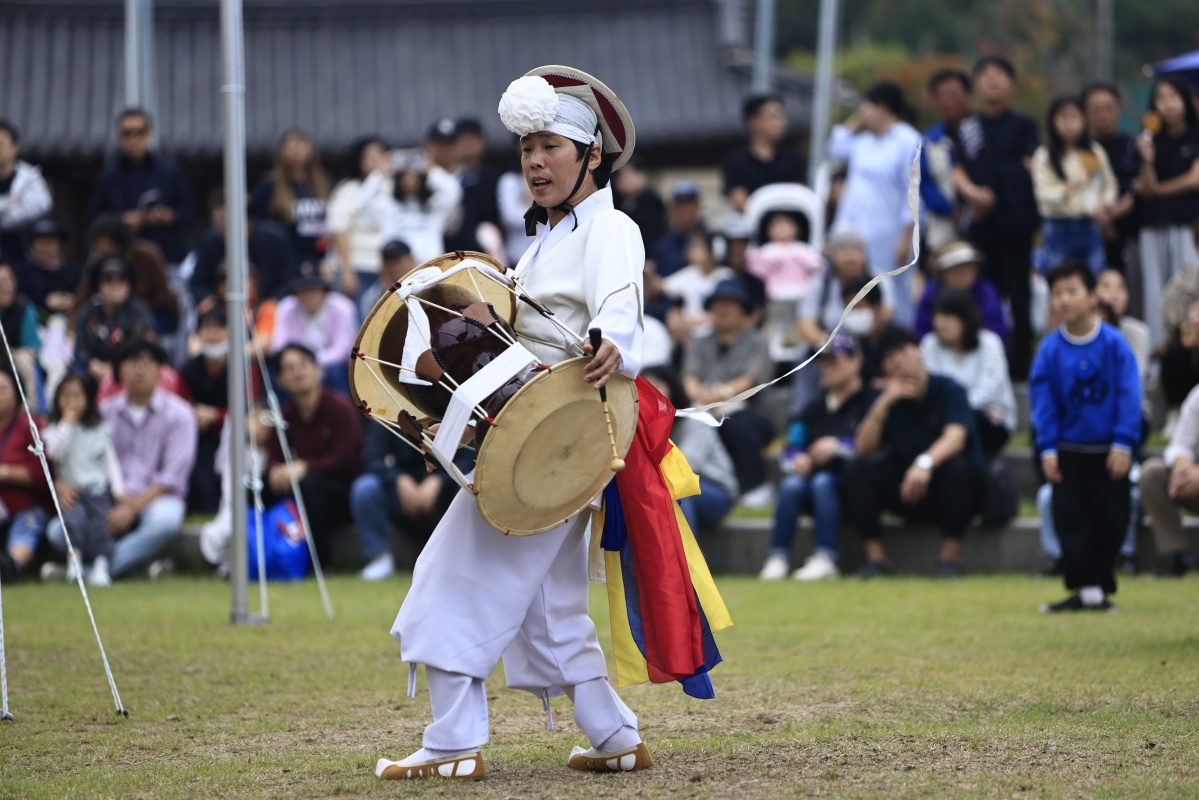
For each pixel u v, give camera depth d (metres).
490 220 38.03
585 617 12.86
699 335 33.16
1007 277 34.62
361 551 30.25
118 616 23.02
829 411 29.81
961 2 113.88
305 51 70.81
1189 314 30.03
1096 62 103.56
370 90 69.38
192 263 37.25
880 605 23.55
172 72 69.12
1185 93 34.22
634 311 12.01
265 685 17.23
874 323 32.03
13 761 13.47
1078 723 14.34
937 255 32.97
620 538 12.55
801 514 29.38
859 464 27.98
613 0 71.56
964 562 28.50
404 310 12.92
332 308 33.88
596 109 12.71
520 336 12.75
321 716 15.58
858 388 29.59
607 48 70.06
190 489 32.34
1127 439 22.14
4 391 28.86
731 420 31.56
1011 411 29.95
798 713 15.30
